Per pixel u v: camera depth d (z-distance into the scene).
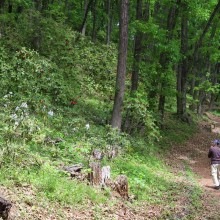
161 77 20.53
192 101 38.31
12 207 6.65
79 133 14.13
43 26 22.55
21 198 7.20
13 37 20.92
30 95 14.87
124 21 15.93
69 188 8.54
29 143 10.53
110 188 9.74
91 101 20.86
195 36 30.92
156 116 21.72
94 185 9.59
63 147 11.64
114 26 45.00
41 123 12.70
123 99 16.42
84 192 8.73
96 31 42.66
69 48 23.38
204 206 10.86
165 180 13.41
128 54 19.75
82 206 8.03
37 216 6.72
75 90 19.75
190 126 29.88
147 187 11.36
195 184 14.19
